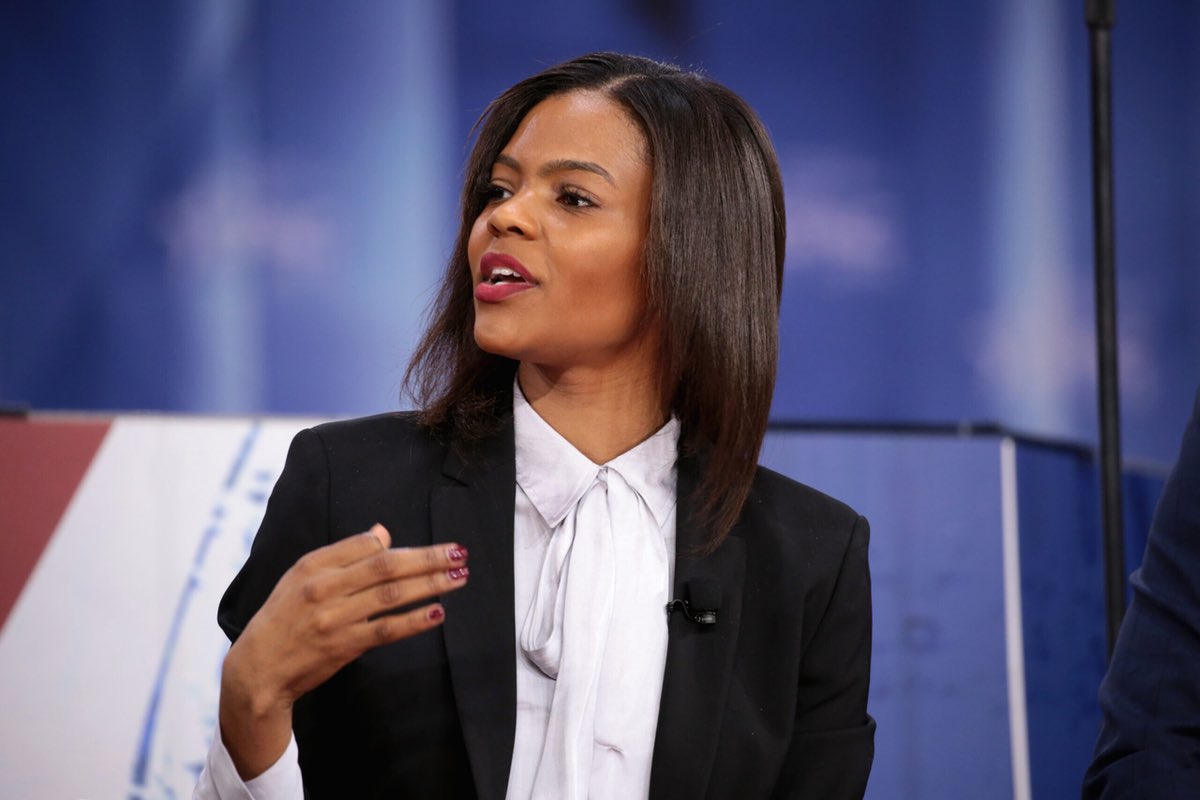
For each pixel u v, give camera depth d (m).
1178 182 10.85
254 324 10.78
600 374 5.05
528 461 5.00
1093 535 8.37
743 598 5.01
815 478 8.00
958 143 10.84
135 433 7.18
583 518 4.89
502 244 4.77
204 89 10.83
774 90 10.89
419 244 10.90
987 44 10.89
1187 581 4.77
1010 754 7.81
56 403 10.59
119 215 10.72
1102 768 4.80
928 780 7.73
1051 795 7.98
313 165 10.86
